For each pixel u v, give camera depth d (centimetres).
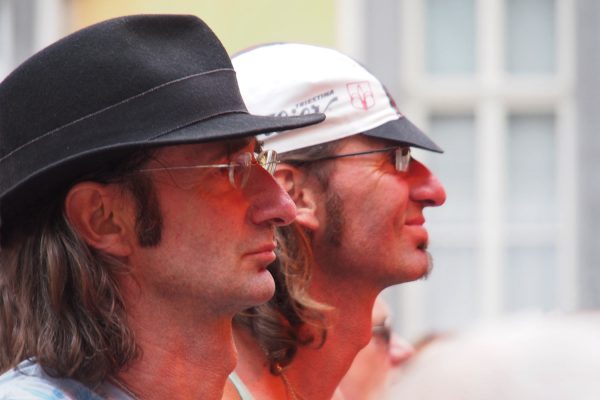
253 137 559
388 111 722
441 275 2289
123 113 522
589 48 2280
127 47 529
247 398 648
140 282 534
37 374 525
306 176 704
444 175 2322
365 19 2222
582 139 2277
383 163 708
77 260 525
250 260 543
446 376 371
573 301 2269
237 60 745
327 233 699
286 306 688
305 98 715
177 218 532
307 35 2208
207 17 2198
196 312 537
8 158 536
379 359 932
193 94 530
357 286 706
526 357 369
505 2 2331
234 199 540
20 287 534
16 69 536
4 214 531
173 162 532
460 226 2311
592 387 358
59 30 2222
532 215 2309
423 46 2309
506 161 2319
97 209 531
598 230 2261
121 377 531
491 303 2286
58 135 525
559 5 2319
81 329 523
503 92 2312
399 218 705
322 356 701
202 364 540
